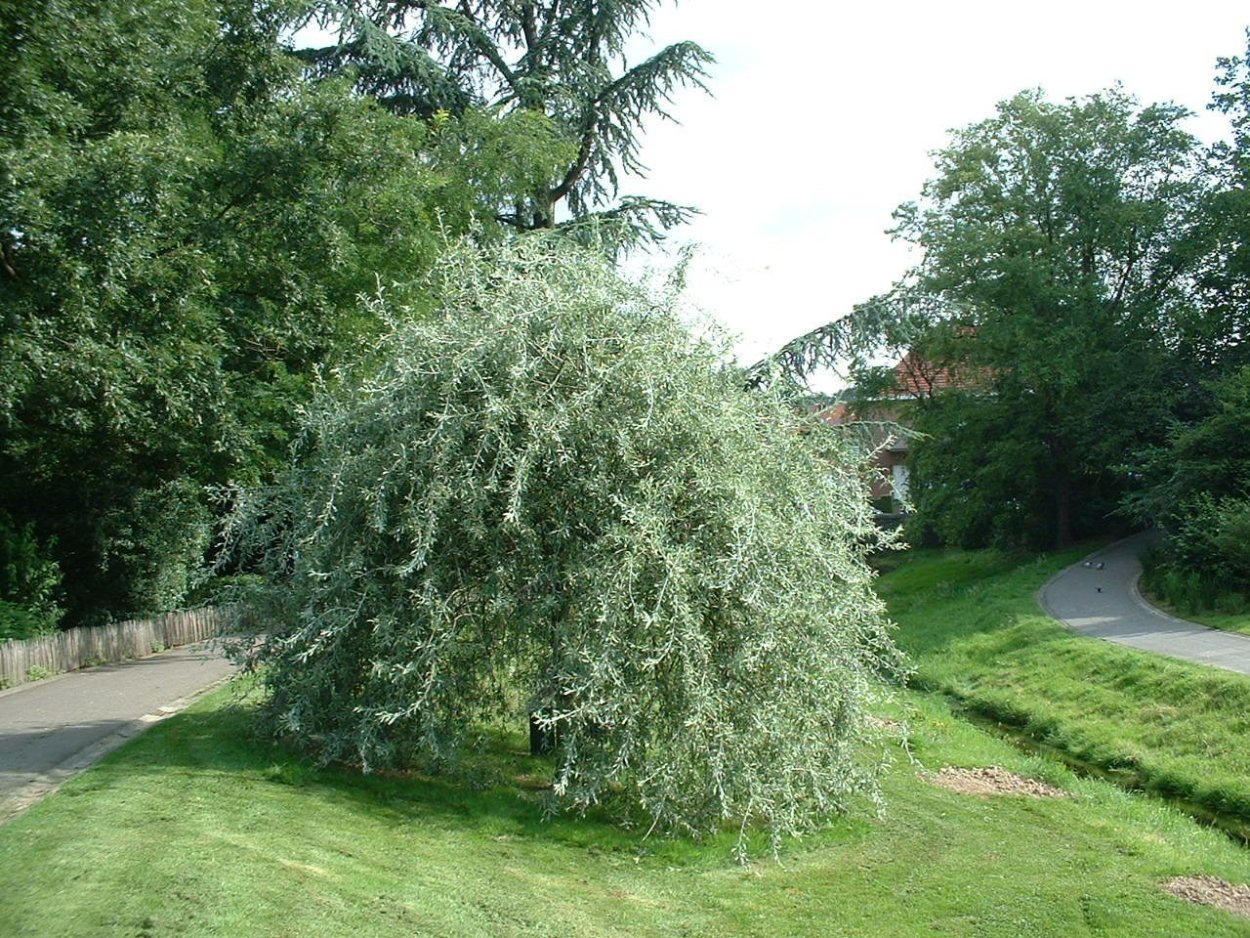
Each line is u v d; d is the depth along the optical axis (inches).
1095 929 234.4
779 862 271.9
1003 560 1352.1
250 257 613.9
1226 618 762.2
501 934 205.5
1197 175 1286.9
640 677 278.8
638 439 290.7
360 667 307.1
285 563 326.0
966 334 1269.7
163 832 225.9
